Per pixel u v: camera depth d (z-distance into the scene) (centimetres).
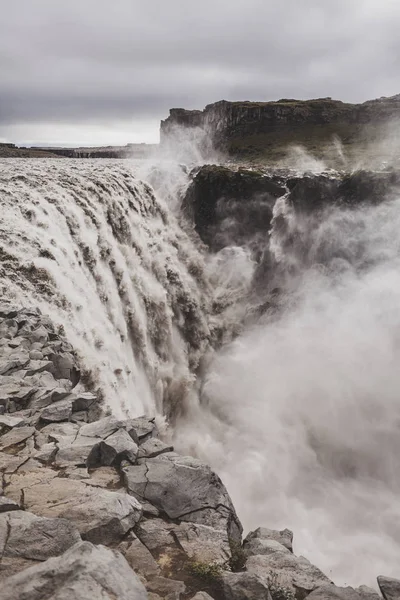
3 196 2033
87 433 671
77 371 1049
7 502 473
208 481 570
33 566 348
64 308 1703
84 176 2798
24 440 651
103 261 2408
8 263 1642
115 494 511
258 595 407
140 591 338
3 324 1075
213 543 484
